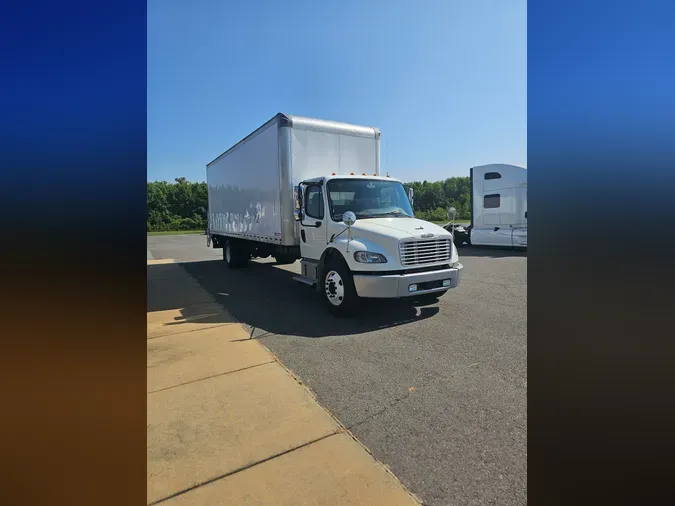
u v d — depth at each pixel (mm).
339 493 2312
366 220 6340
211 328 5523
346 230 6086
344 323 5703
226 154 11383
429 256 5777
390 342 4848
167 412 3234
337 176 6801
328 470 2512
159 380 3834
